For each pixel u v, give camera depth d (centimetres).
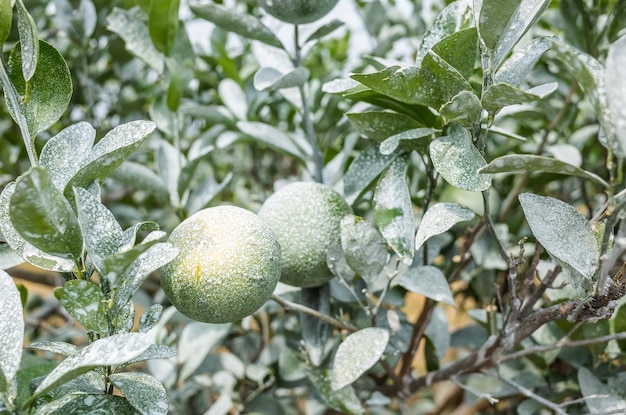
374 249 48
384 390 64
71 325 83
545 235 40
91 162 39
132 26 64
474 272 66
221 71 83
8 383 36
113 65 78
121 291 39
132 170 64
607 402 52
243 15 54
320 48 95
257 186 89
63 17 73
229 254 41
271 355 70
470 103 40
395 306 61
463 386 54
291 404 88
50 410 38
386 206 47
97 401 39
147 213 89
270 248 43
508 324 45
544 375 63
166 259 39
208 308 41
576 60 33
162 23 59
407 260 45
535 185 69
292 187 50
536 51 42
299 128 78
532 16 40
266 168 98
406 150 49
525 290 45
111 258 35
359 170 52
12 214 35
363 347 47
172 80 61
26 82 40
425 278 49
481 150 42
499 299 49
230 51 87
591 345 56
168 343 71
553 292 54
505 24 39
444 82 43
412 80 42
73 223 37
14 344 37
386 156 51
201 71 78
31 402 36
